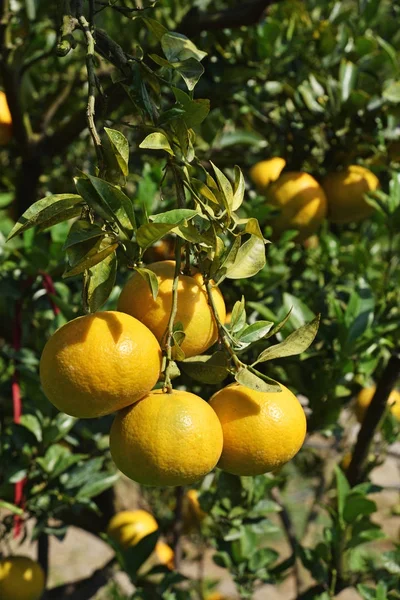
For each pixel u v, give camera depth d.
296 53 1.32
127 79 0.74
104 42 0.73
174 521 1.30
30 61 1.27
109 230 0.65
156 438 0.63
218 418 0.67
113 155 0.67
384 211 1.17
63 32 0.69
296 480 1.96
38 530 1.04
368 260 1.28
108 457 1.31
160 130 0.70
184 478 0.64
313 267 1.35
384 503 2.57
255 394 0.67
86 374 0.63
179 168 0.70
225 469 0.68
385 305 1.15
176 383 1.08
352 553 1.12
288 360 1.07
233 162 1.35
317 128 1.23
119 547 1.07
